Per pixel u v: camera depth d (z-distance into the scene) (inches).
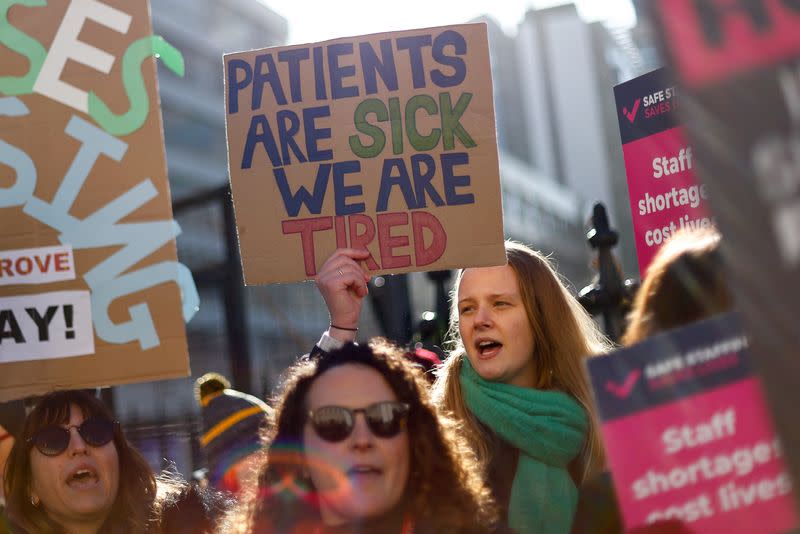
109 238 195.6
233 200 213.9
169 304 194.4
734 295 112.1
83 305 194.4
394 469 158.1
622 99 248.4
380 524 159.3
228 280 611.5
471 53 213.5
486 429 218.8
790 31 108.8
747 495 130.6
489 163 210.8
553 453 211.3
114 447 205.5
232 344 607.8
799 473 110.0
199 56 3149.6
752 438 131.0
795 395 109.3
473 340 224.5
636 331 151.4
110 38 198.2
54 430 199.9
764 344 110.5
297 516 163.8
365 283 208.7
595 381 135.3
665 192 240.2
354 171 212.1
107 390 367.6
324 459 158.2
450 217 210.5
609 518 159.6
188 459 606.2
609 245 381.1
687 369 133.3
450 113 212.2
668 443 132.8
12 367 193.9
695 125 113.8
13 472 202.8
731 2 111.1
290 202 212.4
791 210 108.7
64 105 197.8
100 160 196.9
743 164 110.9
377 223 210.8
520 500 209.5
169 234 195.9
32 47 198.4
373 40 214.5
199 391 310.3
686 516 131.6
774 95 109.3
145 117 197.0
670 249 151.8
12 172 197.2
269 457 166.9
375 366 162.9
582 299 380.2
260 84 215.3
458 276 234.4
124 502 206.7
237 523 177.5
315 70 214.7
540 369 227.5
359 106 213.2
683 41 114.0
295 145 213.5
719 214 112.8
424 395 165.5
